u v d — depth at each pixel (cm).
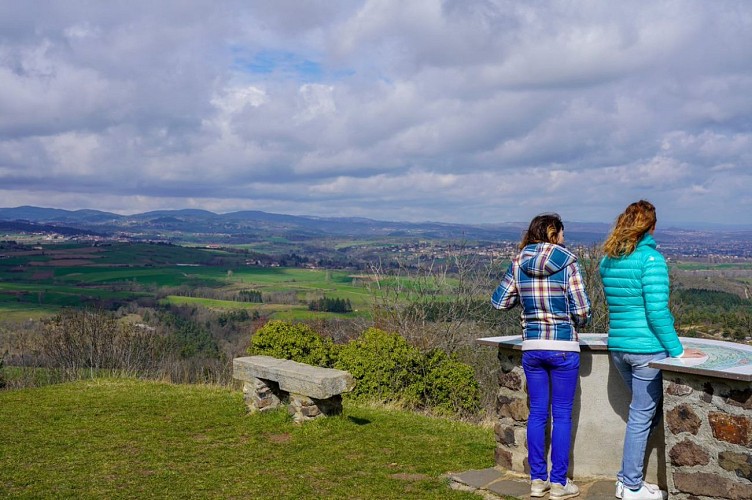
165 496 494
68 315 2078
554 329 438
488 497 462
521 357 499
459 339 1680
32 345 2103
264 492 502
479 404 1340
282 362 799
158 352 2091
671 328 396
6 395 988
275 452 627
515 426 508
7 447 648
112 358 1919
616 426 482
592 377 487
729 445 372
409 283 1808
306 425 720
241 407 838
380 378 1208
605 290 435
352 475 546
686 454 390
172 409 842
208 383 1288
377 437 686
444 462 579
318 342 1332
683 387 391
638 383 421
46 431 723
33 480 534
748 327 1553
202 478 540
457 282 1794
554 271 433
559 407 443
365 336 1282
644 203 416
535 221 455
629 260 411
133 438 687
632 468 428
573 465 491
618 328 426
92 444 661
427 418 847
